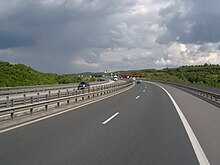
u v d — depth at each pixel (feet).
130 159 22.20
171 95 109.81
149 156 23.13
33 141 28.73
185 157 22.93
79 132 33.73
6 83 153.58
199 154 23.89
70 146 26.61
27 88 125.80
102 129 35.86
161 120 44.16
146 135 32.12
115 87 135.13
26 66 209.05
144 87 189.47
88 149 25.43
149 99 89.86
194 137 31.19
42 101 52.49
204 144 27.91
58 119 44.98
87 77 392.27
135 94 116.88
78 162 21.31
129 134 32.63
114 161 21.59
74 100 77.25
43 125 38.91
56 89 158.40
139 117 47.55
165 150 25.22
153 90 150.20
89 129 35.81
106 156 23.03
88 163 21.03
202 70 463.01
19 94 113.50
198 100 85.92
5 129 35.68
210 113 54.03
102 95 105.09
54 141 28.78
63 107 61.98
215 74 341.00
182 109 60.80
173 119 45.37
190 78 324.19
